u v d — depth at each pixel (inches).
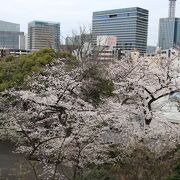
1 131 617.6
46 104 436.8
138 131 424.8
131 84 482.6
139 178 296.5
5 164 538.3
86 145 383.6
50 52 729.6
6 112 562.6
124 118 433.1
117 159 399.9
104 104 470.9
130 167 323.0
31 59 704.4
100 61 764.6
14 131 579.8
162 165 307.1
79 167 381.1
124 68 541.6
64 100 446.6
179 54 514.0
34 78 553.3
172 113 593.0
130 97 484.7
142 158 322.0
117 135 431.8
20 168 497.0
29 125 483.8
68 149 382.9
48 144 427.8
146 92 478.0
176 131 435.5
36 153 449.4
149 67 498.6
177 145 415.8
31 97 454.6
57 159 373.7
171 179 261.4
